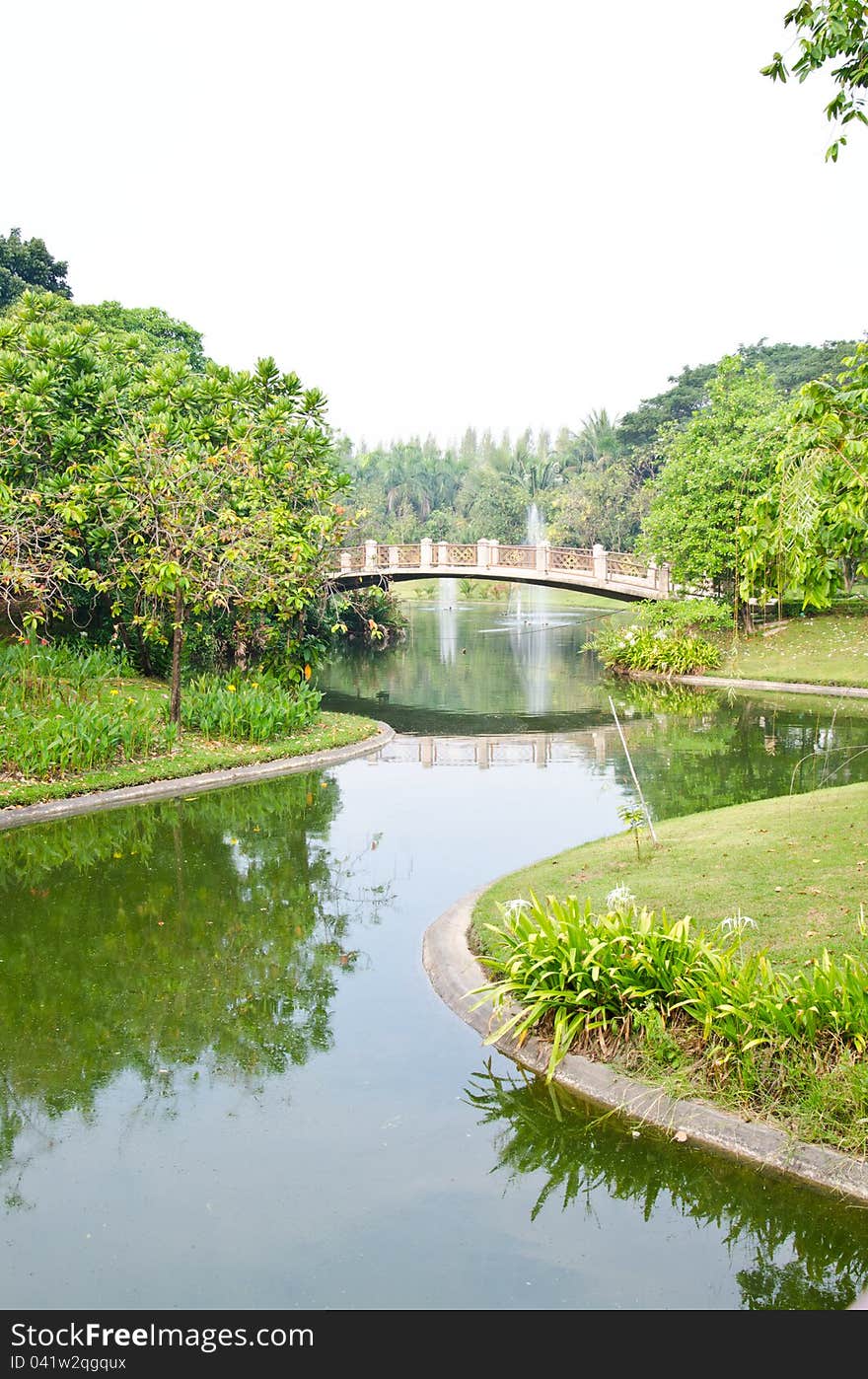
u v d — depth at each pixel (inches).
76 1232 150.9
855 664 847.7
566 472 2743.6
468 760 556.1
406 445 3735.2
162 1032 220.2
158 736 515.2
